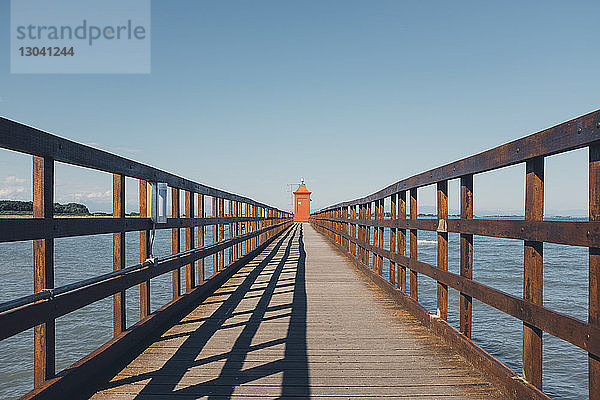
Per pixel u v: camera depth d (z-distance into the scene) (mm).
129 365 3633
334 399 3025
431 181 4844
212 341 4336
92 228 3189
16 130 2330
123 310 3875
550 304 13391
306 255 13031
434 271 4770
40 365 2705
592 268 2201
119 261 3742
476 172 3561
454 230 4223
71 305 2896
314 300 6445
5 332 2242
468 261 3965
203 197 7012
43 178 2650
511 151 2953
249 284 7789
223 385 3246
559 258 27844
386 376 3451
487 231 3404
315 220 33031
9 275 15898
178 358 3814
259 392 3131
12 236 2314
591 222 2170
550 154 2533
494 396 3066
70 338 8672
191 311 5664
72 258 21953
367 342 4363
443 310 4633
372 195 8594
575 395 6844
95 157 3203
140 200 4430
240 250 10898
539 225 2629
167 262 4938
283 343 4305
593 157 2229
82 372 3066
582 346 2232
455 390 3172
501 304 3133
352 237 11344
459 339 3951
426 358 3887
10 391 6609
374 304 6203
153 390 3133
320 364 3721
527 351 2816
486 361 3375
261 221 14898
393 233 7012
